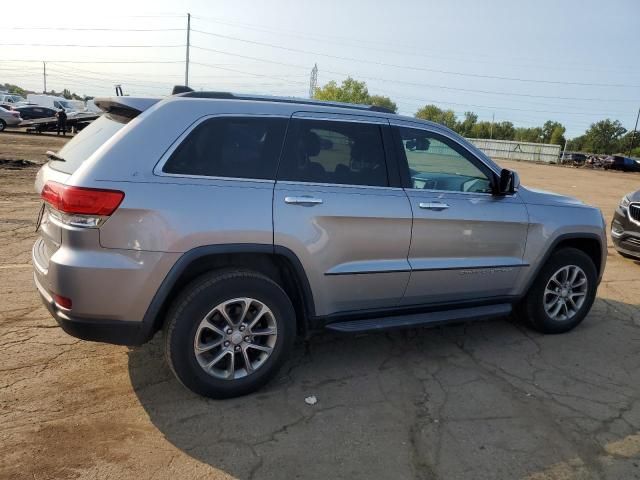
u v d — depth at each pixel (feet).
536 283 14.75
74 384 11.07
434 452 9.38
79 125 97.25
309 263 11.02
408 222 12.01
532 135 399.65
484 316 13.51
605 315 17.13
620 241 24.50
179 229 9.77
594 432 10.22
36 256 11.09
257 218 10.38
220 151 10.51
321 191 11.16
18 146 68.18
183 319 10.02
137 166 9.75
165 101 10.55
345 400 11.03
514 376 12.48
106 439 9.30
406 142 12.56
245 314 10.67
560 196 15.42
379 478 8.63
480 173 13.58
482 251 13.28
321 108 11.69
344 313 11.96
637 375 12.82
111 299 9.61
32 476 8.28
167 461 8.82
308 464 8.90
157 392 10.93
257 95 11.69
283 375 12.02
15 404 10.21
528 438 9.93
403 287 12.38
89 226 9.41
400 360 13.09
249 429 9.82
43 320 14.08
